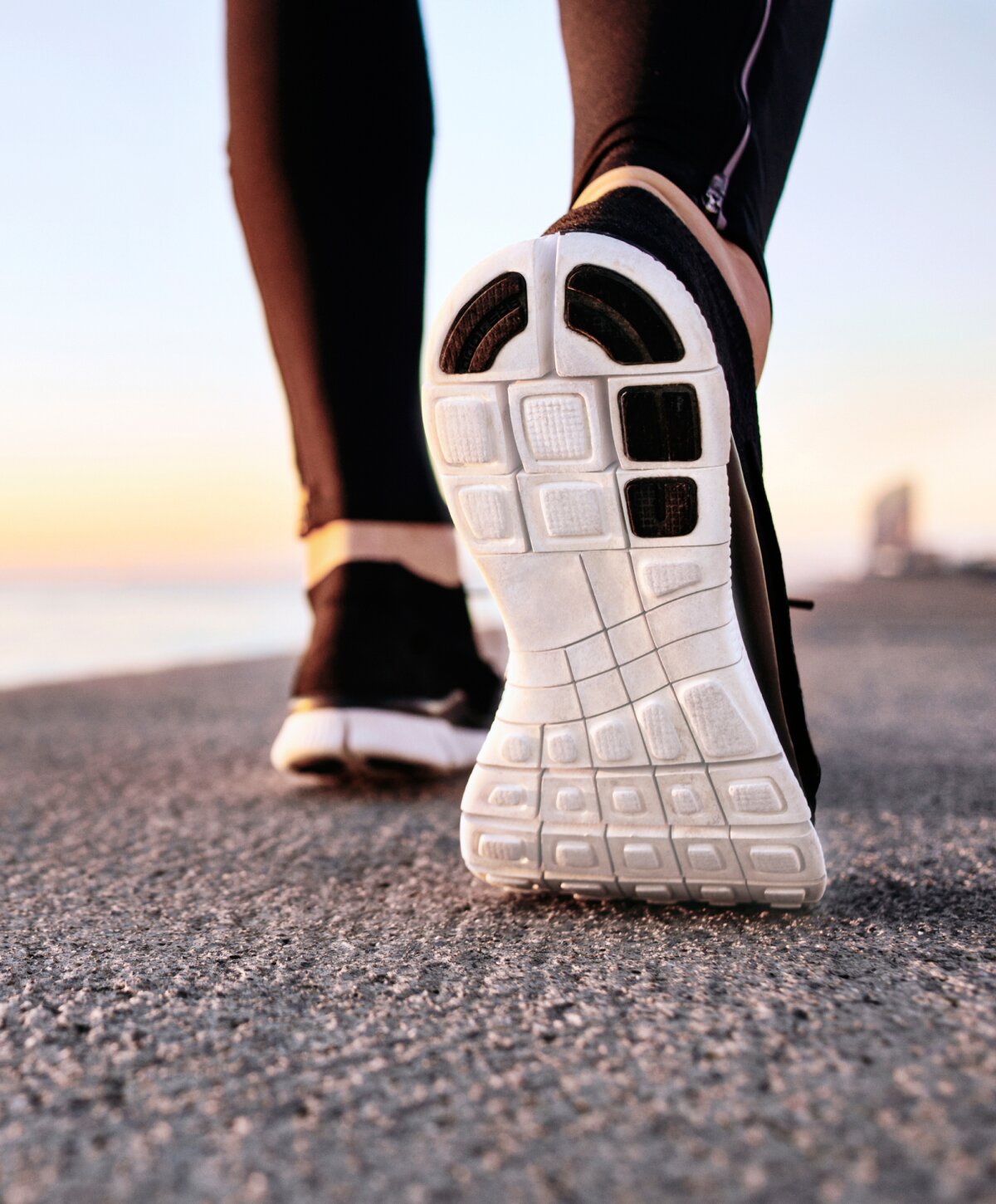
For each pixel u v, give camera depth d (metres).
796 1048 0.49
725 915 0.74
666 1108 0.44
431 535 1.30
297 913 0.78
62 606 11.05
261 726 2.09
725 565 0.68
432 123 1.21
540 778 0.74
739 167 0.79
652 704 0.71
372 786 1.35
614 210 0.70
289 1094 0.46
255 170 1.12
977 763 1.43
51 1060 0.51
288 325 1.18
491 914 0.77
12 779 1.47
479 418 0.69
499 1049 0.51
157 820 1.16
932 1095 0.44
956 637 4.23
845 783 1.31
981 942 0.66
